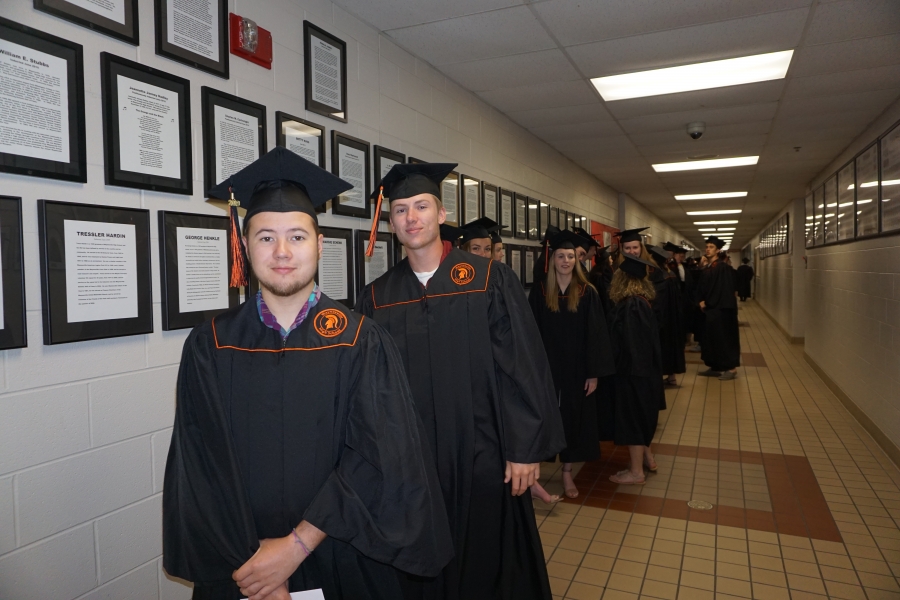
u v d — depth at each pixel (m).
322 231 2.85
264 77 2.51
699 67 4.04
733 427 5.12
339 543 1.37
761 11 3.16
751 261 29.42
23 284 1.58
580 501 3.52
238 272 1.47
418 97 3.84
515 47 3.67
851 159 5.89
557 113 5.21
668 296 5.62
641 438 3.61
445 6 3.09
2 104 1.52
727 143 6.35
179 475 1.31
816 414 5.56
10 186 1.56
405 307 1.99
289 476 1.29
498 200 5.07
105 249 1.80
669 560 2.79
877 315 4.78
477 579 1.96
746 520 3.22
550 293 3.46
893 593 2.47
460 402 1.92
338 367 1.34
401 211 1.96
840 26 3.34
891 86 4.36
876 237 4.85
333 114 2.95
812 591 2.50
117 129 1.83
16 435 1.59
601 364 3.32
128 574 1.91
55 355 1.68
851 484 3.74
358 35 3.22
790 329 11.12
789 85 4.38
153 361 1.99
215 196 1.50
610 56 3.82
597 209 8.85
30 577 1.63
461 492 1.93
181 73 2.09
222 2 2.26
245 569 1.20
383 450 1.31
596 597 2.49
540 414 1.91
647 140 6.25
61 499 1.71
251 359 1.32
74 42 1.71
